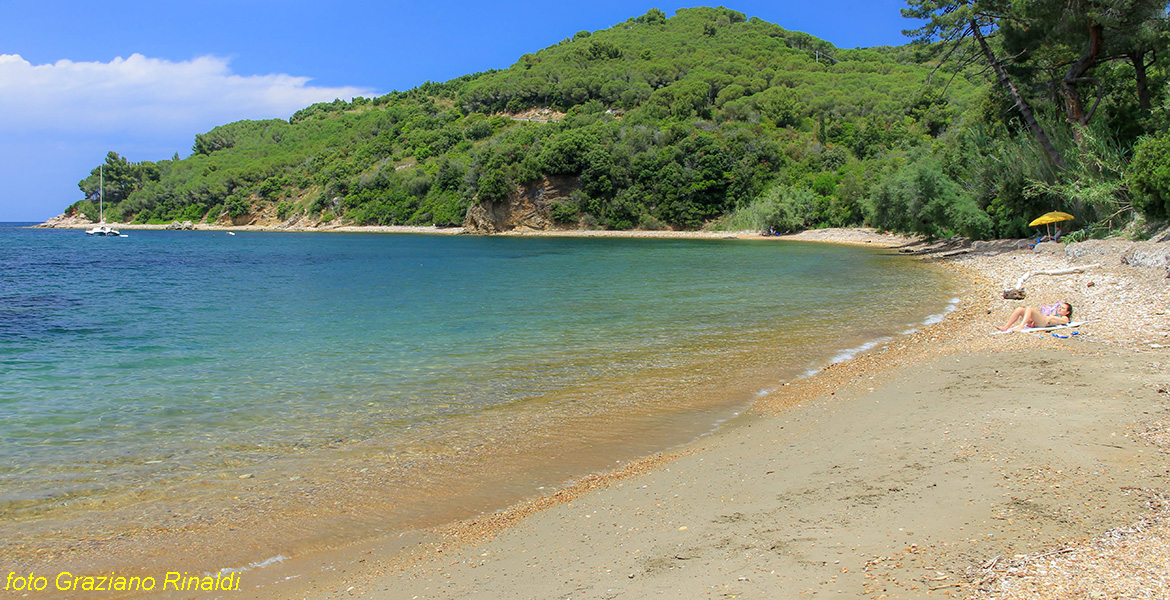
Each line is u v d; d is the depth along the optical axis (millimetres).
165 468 8672
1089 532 5062
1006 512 5594
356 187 129000
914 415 9164
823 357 14656
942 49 37781
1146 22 30750
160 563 6199
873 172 82375
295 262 50188
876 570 4785
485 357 15445
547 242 80438
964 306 20953
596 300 25688
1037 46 35094
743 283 30859
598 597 4848
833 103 113000
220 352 16375
